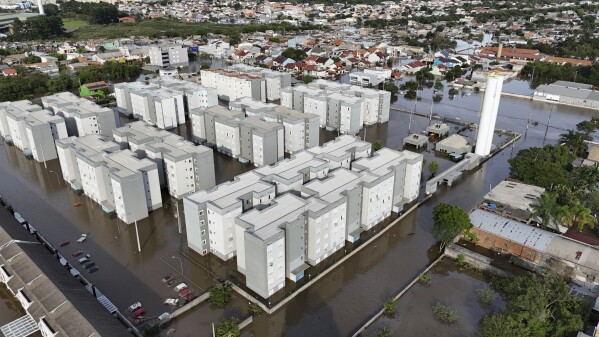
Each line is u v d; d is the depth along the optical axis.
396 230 136.38
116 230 133.50
